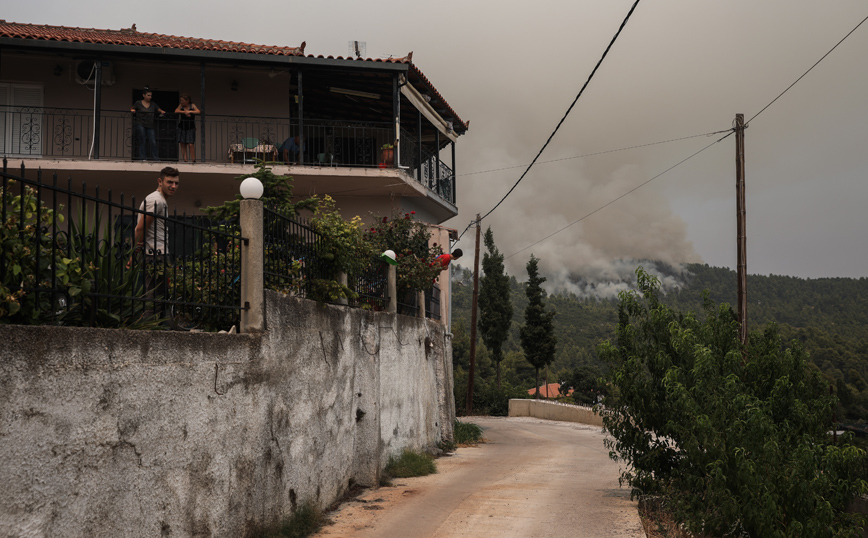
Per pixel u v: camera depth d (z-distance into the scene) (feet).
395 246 44.34
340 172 55.11
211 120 57.26
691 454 24.22
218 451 17.30
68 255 13.99
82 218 13.97
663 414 27.48
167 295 16.75
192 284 17.88
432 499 28.22
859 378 228.22
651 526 24.81
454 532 22.27
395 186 58.13
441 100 66.18
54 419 11.69
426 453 44.42
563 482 34.63
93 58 51.78
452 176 73.61
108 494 13.04
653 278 30.04
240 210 20.40
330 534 21.94
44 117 54.19
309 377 24.02
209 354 17.03
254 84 58.08
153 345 14.70
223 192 56.70
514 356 317.01
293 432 22.35
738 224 55.67
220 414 17.48
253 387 19.40
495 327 149.28
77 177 52.13
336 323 27.27
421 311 46.75
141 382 14.20
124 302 15.52
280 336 21.38
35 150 53.88
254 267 20.04
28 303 12.70
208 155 56.90
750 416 22.54
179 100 57.11
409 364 40.70
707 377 25.52
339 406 27.43
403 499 28.09
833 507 22.29
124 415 13.61
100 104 52.39
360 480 30.50
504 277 152.05
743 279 55.16
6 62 53.88
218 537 17.12
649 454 27.48
